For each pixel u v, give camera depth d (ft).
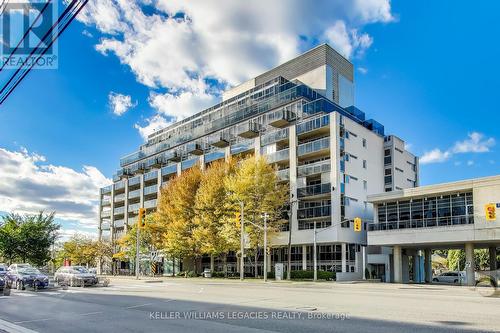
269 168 155.84
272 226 152.97
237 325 38.45
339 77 228.02
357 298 63.93
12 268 96.58
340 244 160.45
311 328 36.29
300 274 157.58
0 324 40.32
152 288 94.22
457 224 125.70
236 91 256.32
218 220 159.12
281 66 238.27
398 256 145.07
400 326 36.70
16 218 179.63
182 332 35.14
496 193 118.32
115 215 281.13
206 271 175.94
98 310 51.55
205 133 227.81
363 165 177.58
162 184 243.19
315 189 163.73
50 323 41.47
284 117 183.21
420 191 134.92
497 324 37.58
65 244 269.64
